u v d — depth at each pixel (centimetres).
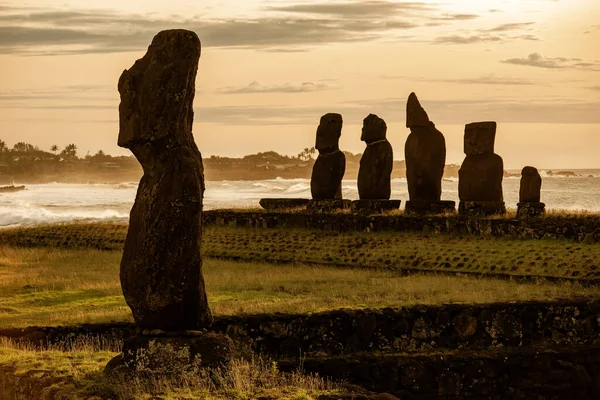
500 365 3647
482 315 3825
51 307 4400
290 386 2578
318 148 7669
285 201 7900
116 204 18862
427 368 3575
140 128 2622
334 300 4094
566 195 19288
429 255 5916
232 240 6931
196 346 2633
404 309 3766
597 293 4188
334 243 6500
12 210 15075
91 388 2488
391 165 7344
